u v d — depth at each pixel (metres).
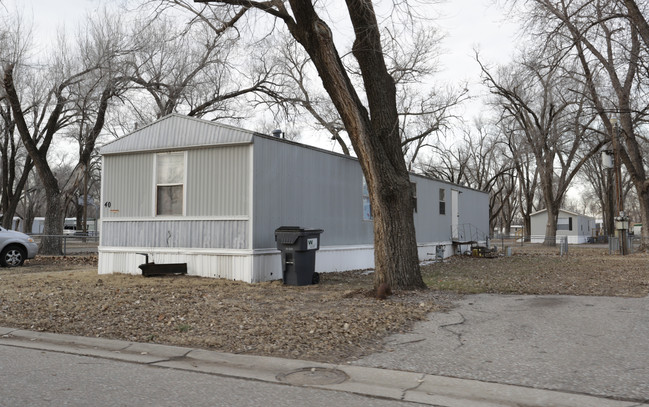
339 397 4.60
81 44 26.42
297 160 13.23
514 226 75.31
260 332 6.81
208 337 6.64
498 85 33.22
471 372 5.21
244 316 7.73
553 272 14.81
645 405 4.30
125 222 13.31
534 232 47.31
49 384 4.90
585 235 47.66
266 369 5.50
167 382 5.02
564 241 26.06
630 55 18.52
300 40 9.98
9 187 32.56
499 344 6.27
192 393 4.67
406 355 5.84
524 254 25.05
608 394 4.54
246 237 11.71
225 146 12.07
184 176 12.57
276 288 10.75
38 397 4.49
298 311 8.05
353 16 10.61
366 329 6.98
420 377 5.09
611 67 20.55
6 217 31.80
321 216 14.16
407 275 10.30
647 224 25.28
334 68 9.56
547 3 16.16
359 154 9.82
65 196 22.88
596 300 9.31
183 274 12.29
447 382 4.95
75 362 5.77
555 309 8.43
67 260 18.94
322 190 14.24
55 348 6.46
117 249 13.32
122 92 23.45
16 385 4.85
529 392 4.64
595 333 6.73
